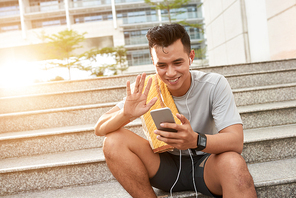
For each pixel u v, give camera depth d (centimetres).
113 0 2920
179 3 1505
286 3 396
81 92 299
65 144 211
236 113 116
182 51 104
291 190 139
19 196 159
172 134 98
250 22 536
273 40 440
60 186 169
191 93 124
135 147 122
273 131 202
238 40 582
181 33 104
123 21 2994
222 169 102
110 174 173
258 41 509
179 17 2902
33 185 167
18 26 3119
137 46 2944
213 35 747
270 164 169
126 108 111
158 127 102
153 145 122
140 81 109
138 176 118
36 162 181
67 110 253
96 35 2900
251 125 227
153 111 97
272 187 138
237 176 98
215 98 120
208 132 132
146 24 2944
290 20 390
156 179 129
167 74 107
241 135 111
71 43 1953
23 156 205
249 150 177
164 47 102
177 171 131
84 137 213
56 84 340
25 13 2995
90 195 148
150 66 2956
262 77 326
